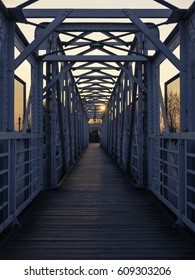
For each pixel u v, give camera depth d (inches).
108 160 538.0
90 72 412.2
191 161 135.2
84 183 278.1
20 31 160.1
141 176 244.8
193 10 135.0
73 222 152.3
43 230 139.1
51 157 245.0
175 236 131.3
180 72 146.3
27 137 173.9
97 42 208.1
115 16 176.4
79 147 614.9
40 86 224.5
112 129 564.7
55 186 244.8
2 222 128.9
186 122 145.0
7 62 148.4
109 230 139.3
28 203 178.4
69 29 234.4
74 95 460.4
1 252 112.3
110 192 234.2
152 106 227.0
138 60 228.4
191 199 134.7
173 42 167.5
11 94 148.1
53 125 243.4
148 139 231.8
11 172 143.0
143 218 160.7
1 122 141.9
